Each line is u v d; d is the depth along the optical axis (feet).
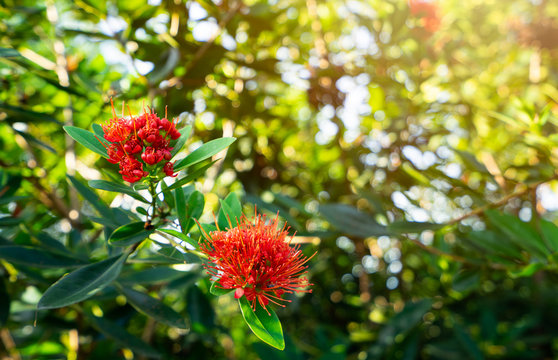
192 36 2.74
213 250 1.57
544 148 2.37
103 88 2.81
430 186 2.61
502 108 3.90
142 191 1.78
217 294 1.52
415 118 3.72
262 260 1.53
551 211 4.52
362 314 4.31
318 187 3.94
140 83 2.64
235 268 1.51
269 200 3.04
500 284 4.59
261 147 3.64
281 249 1.56
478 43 4.60
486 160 2.87
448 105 3.64
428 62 3.64
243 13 2.80
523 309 4.34
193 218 1.67
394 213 3.35
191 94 2.85
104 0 2.49
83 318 2.59
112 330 2.23
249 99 3.11
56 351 3.04
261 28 2.93
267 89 3.80
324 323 4.27
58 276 2.61
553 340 4.13
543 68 4.50
